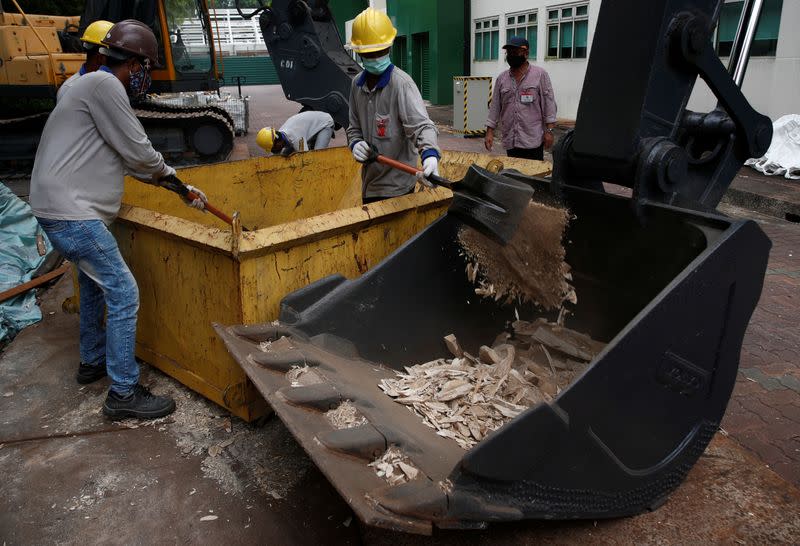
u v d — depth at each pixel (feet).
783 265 16.83
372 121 11.41
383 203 10.82
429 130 10.64
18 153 31.50
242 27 123.95
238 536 7.70
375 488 5.92
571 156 8.96
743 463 8.55
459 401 8.39
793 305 14.20
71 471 8.89
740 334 7.56
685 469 7.81
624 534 7.34
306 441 6.35
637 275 8.82
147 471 8.89
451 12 65.77
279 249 9.21
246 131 47.09
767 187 24.57
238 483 8.64
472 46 66.39
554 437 6.26
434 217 11.98
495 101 20.85
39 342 12.81
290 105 71.97
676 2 7.60
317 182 16.49
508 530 7.46
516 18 54.49
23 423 10.05
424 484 5.95
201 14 34.86
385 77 10.88
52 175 9.03
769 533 7.30
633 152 7.93
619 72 7.91
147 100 30.71
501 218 8.70
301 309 8.93
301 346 8.40
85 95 8.96
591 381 6.33
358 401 7.27
